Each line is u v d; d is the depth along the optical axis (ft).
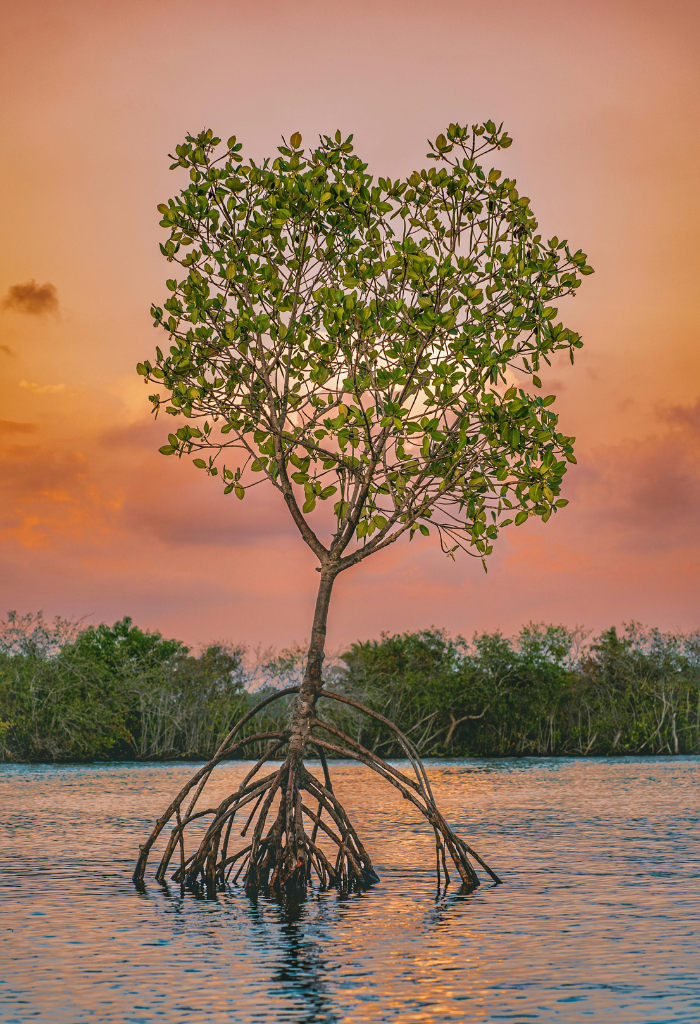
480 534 78.54
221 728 304.91
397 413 73.72
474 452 77.56
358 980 53.16
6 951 59.41
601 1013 47.47
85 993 50.83
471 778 222.89
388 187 79.10
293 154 80.23
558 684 335.88
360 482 79.00
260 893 75.66
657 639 356.59
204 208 78.64
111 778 219.41
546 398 75.66
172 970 55.16
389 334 77.71
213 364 79.92
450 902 73.72
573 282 77.71
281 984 52.34
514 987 51.78
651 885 81.20
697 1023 45.88
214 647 325.21
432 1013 47.55
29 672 283.79
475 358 74.49
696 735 345.10
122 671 310.04
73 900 74.64
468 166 78.54
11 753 280.92
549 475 75.56
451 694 321.93
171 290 79.87
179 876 80.79
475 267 76.84
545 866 91.71
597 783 205.57
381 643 341.41
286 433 80.28
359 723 308.19
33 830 120.57
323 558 80.33
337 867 79.30
